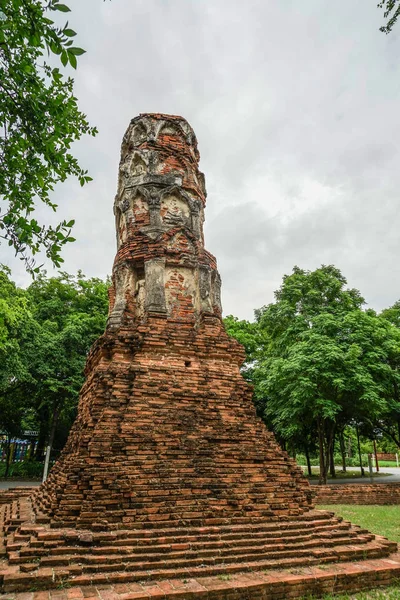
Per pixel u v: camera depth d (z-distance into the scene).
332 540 7.53
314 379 20.23
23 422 31.77
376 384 19.84
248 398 9.64
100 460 7.59
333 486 18.77
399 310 26.22
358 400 20.44
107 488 7.19
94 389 8.93
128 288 10.69
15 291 21.06
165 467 7.79
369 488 18.98
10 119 5.45
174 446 8.16
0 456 31.38
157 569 6.11
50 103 5.44
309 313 24.50
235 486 8.06
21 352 22.28
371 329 21.39
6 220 5.15
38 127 5.42
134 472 7.51
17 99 5.27
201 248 11.45
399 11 7.69
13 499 14.19
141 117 12.88
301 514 8.27
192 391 9.12
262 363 26.19
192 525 7.22
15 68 5.11
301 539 7.33
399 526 12.41
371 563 7.04
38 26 4.32
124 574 5.86
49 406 27.75
